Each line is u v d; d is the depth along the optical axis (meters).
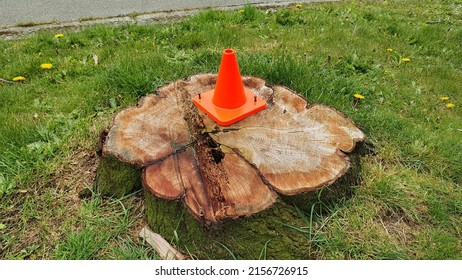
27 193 1.03
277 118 1.03
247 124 1.00
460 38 1.96
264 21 2.04
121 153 0.94
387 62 1.71
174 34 1.85
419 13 2.28
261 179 0.87
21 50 1.73
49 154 1.13
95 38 1.82
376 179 1.07
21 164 1.08
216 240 0.86
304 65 1.47
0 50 1.72
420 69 1.66
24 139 1.18
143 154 0.93
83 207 0.99
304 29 1.95
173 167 0.90
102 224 0.96
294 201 0.89
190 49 1.73
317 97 1.32
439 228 0.98
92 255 0.90
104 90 1.40
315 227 0.94
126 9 2.21
